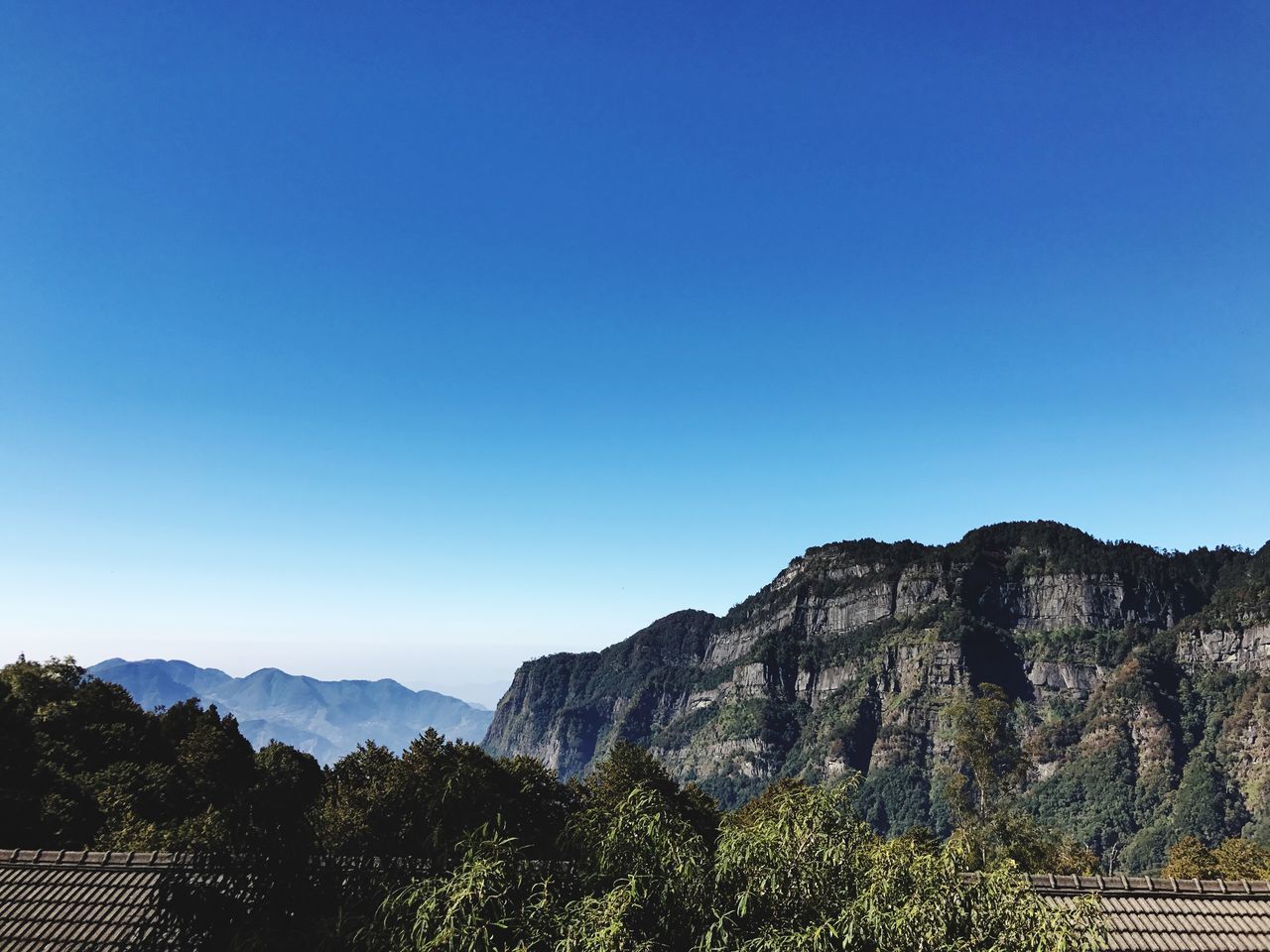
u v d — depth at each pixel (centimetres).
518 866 1269
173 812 5144
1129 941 1822
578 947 1083
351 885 1380
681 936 1184
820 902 1238
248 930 1262
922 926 1171
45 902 1942
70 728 5791
